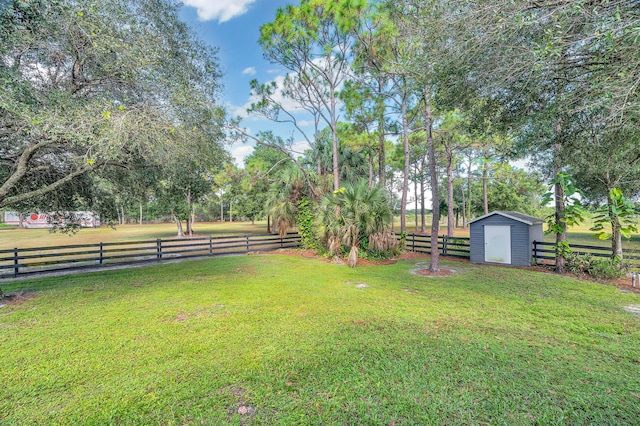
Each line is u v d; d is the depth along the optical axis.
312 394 2.60
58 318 4.56
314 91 11.72
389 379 2.81
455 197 34.38
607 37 2.30
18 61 4.54
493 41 3.33
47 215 7.52
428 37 4.01
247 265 9.56
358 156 16.69
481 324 4.29
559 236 8.20
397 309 5.00
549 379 2.78
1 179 5.91
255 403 2.48
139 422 2.26
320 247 11.53
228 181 9.23
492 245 9.94
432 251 8.41
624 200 5.45
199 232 28.64
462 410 2.35
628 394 2.52
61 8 4.02
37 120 4.08
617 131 3.93
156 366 3.09
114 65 4.98
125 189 7.62
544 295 5.88
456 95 4.75
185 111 5.61
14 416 2.32
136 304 5.29
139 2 5.23
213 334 3.94
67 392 2.64
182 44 5.91
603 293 5.98
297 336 3.85
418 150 17.97
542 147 5.72
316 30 9.64
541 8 2.70
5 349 3.49
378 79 10.72
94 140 4.35
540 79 3.53
